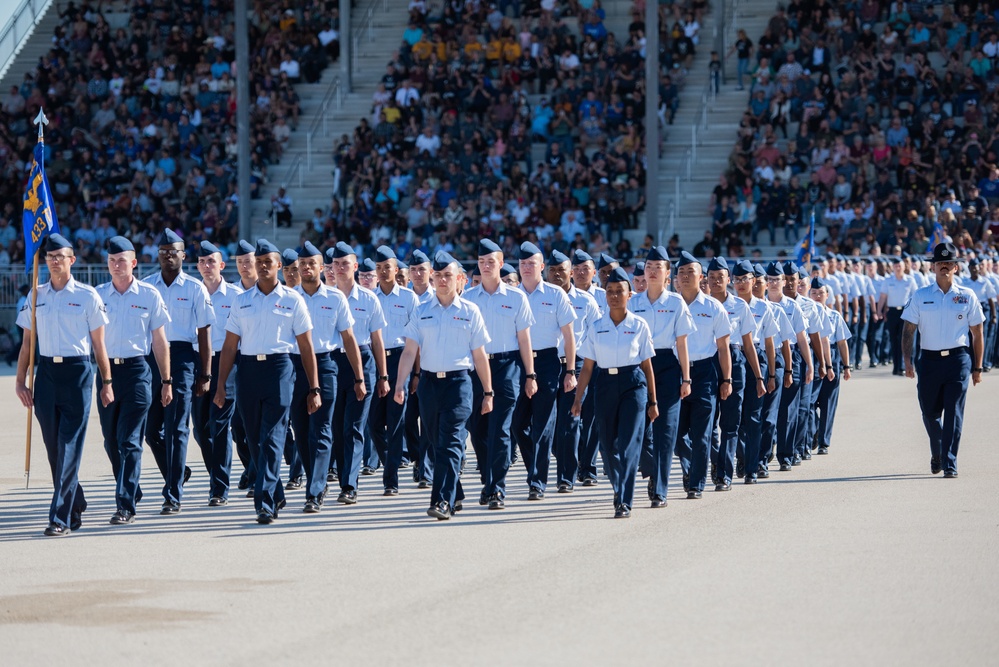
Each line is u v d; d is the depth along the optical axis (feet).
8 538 84.07
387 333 113.50
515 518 89.51
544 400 98.27
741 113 299.79
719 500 95.30
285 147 314.14
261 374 89.20
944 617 60.08
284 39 331.77
